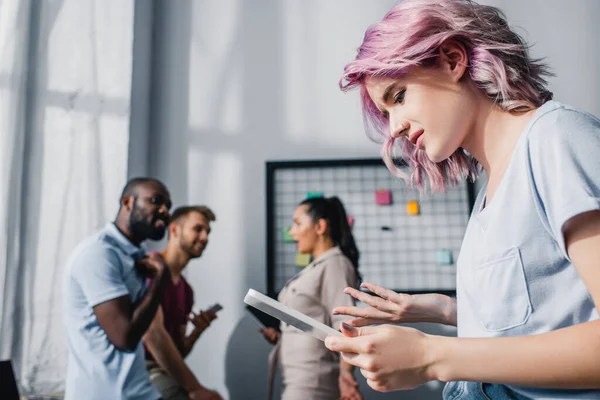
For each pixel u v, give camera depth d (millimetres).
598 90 2391
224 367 2318
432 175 846
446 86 640
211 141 2547
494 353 500
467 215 2326
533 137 561
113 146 2145
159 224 2025
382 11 2588
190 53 2633
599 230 483
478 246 638
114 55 2209
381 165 2410
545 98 654
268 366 2299
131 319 1798
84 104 2088
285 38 2609
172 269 2271
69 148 2014
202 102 2586
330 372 2059
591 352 464
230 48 2625
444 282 2303
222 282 2393
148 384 1865
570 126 537
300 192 2430
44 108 1966
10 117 1803
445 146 649
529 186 560
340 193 2410
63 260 1928
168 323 2209
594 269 479
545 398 561
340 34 2590
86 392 1737
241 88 2584
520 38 676
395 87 666
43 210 1901
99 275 1774
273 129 2531
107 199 2098
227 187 2494
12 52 1827
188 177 2521
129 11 2285
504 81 612
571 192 498
